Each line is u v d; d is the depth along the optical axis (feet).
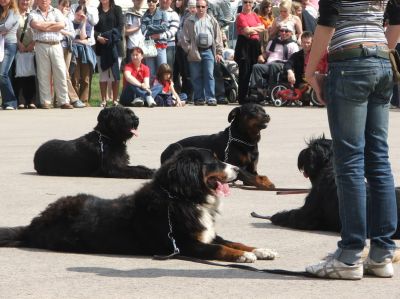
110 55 103.65
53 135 75.36
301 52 104.32
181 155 31.22
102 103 104.73
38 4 98.12
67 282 28.17
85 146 55.06
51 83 100.99
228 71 111.45
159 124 84.02
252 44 106.42
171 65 110.32
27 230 34.09
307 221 37.58
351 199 27.66
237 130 50.88
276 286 27.48
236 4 131.64
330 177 36.86
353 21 27.27
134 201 32.01
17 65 98.89
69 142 55.83
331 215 36.65
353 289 27.09
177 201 31.04
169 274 29.14
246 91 107.65
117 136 54.80
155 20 107.55
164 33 107.86
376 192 28.27
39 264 30.86
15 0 98.07
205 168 30.96
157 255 31.63
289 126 81.97
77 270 29.86
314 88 28.32
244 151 50.80
